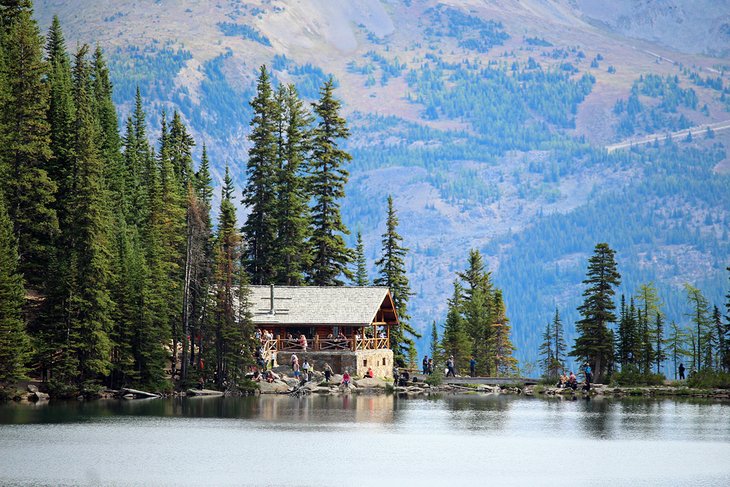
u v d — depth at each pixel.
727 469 135.50
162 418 173.00
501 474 131.12
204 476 127.19
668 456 145.25
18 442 146.50
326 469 132.88
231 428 163.75
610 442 157.62
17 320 182.88
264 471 130.88
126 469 129.88
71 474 126.44
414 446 151.50
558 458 143.00
